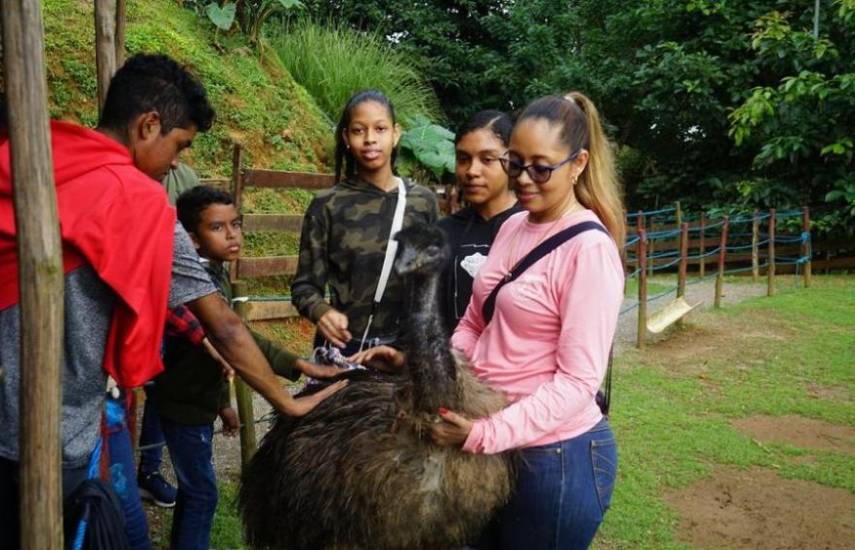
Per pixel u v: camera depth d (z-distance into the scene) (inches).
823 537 170.9
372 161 137.5
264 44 398.6
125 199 81.6
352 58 459.8
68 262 80.5
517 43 656.4
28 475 70.6
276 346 116.3
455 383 89.0
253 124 338.6
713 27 572.1
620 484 191.8
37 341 69.4
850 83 474.9
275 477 106.0
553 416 86.8
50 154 68.7
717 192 563.2
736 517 178.9
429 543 95.0
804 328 353.7
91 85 299.9
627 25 623.5
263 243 307.9
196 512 132.3
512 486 96.3
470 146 124.5
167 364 127.6
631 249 455.8
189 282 93.5
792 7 556.1
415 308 89.5
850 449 218.7
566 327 89.0
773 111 507.2
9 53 66.4
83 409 85.5
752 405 251.4
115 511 85.5
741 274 515.5
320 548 99.3
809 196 542.6
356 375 110.2
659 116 590.2
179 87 93.3
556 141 90.2
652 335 336.5
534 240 95.2
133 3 348.8
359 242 136.9
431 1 676.1
